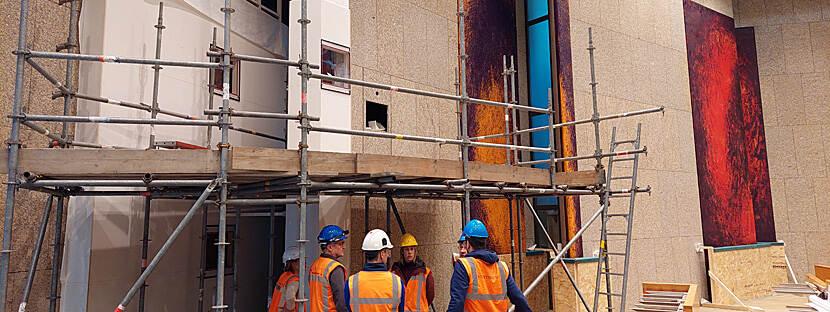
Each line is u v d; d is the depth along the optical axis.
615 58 14.23
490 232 11.46
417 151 10.19
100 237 6.93
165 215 8.05
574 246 12.16
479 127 11.77
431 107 10.63
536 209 13.16
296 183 5.55
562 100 12.63
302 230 5.27
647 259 13.90
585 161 12.87
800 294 10.50
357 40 9.33
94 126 6.95
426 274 7.22
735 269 15.66
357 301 5.34
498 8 12.93
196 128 8.62
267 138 10.33
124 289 7.23
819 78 18.23
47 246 6.66
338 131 5.68
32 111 6.52
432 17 11.01
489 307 5.35
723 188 16.31
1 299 4.65
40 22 6.64
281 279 7.08
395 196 8.52
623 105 14.18
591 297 12.13
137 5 7.66
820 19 18.45
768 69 18.66
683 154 15.47
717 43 17.33
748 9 19.11
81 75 7.06
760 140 18.34
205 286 8.88
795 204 17.94
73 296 6.70
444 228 10.35
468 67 11.80
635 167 8.98
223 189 4.96
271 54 10.70
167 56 8.09
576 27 13.38
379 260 5.62
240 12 9.73
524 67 13.46
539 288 12.38
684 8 16.56
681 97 15.80
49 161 4.79
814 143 18.00
